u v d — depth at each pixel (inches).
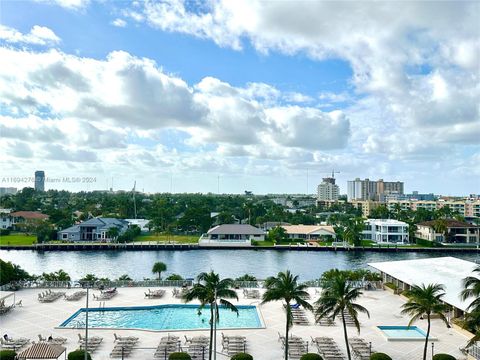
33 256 6136.8
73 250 6747.1
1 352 1786.4
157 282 3543.3
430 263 3484.3
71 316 2652.6
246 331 2411.4
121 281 3545.8
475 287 1910.7
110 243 7003.0
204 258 6008.9
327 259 6018.7
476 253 6983.3
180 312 2847.0
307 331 2415.1
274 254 6441.9
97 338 2209.6
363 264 5605.3
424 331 2401.6
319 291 3348.9
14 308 2822.3
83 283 3533.5
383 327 2463.1
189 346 2081.7
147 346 2149.4
